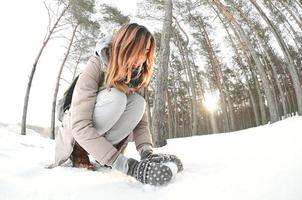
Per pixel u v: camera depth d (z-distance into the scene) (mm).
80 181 1239
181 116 40906
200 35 21484
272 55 28797
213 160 1739
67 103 1589
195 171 1444
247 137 3500
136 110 1522
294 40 24047
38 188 1145
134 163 1242
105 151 1292
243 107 39500
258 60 13297
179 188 1106
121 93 1427
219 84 22812
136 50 1330
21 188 1141
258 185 983
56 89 16641
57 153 1604
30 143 3375
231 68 29766
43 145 3412
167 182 1170
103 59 1426
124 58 1333
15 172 1350
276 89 33031
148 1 16234
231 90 35125
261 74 13117
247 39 13844
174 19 19297
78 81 1420
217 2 14750
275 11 20688
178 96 34062
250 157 1608
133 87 1479
